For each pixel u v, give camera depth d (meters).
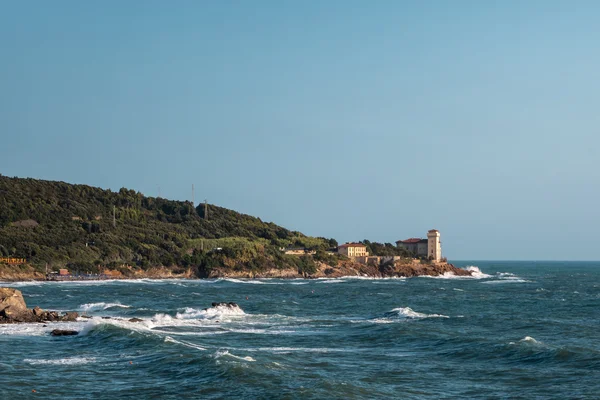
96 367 54.84
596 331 82.31
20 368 53.88
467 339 69.50
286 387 47.47
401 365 57.81
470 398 46.12
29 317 86.88
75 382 49.38
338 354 63.31
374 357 61.88
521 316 106.12
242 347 67.06
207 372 51.84
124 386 48.31
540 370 55.19
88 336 71.19
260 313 104.50
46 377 50.81
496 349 64.06
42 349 63.66
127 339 67.38
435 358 61.41
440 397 46.38
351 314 106.44
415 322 91.12
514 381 51.47
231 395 45.59
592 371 54.28
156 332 77.50
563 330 82.88
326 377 51.59
